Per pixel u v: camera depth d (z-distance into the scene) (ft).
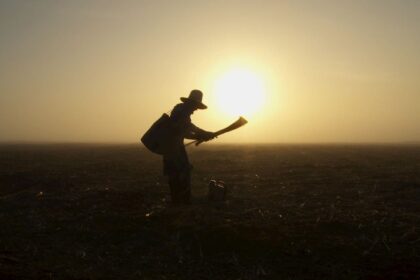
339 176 60.08
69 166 79.51
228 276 22.20
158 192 44.39
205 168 74.74
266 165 81.56
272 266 23.17
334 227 29.30
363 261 23.31
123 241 27.73
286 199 40.96
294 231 27.96
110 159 108.37
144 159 107.86
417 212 34.81
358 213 33.81
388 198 41.29
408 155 126.11
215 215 32.27
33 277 21.18
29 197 41.50
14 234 29.22
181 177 36.50
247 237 26.61
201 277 22.11
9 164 86.02
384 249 25.02
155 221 31.30
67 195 42.73
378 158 107.34
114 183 52.70
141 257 24.91
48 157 119.75
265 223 29.86
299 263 23.38
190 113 35.60
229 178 58.70
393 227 29.43
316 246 25.36
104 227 30.55
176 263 23.98
